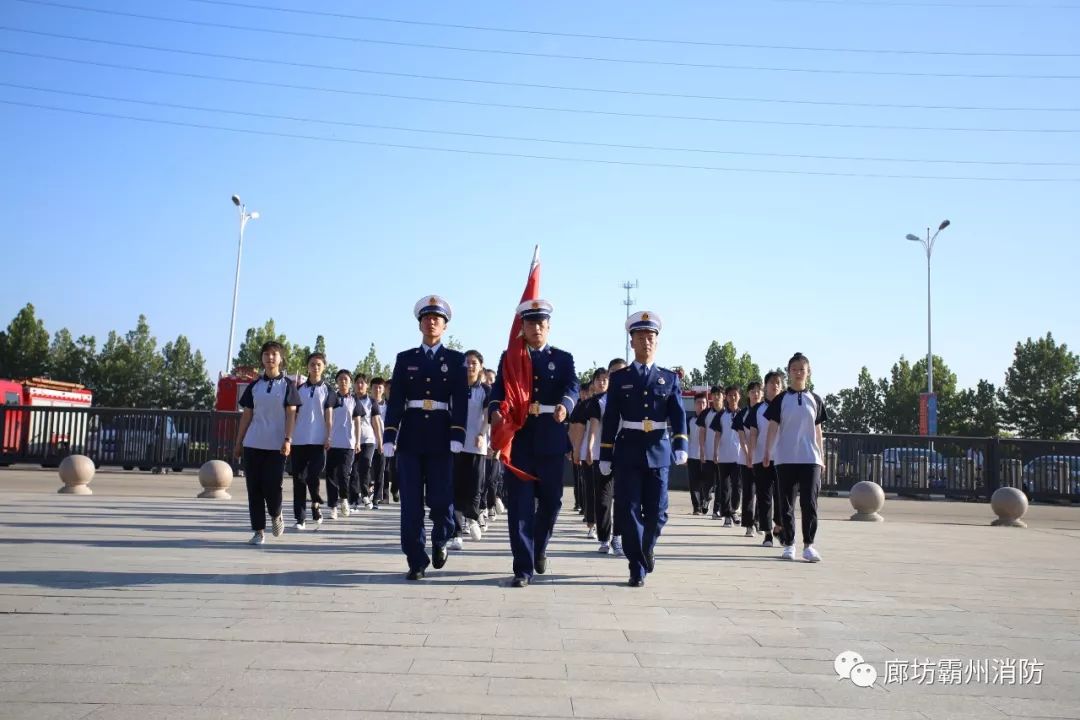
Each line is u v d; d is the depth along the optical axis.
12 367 68.12
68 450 27.20
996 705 4.73
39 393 33.28
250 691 4.51
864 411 71.38
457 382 8.41
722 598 7.53
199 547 9.83
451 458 8.48
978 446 25.61
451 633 5.86
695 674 5.06
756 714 4.39
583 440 13.02
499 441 7.96
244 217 42.38
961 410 61.78
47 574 7.73
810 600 7.57
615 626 6.23
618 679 4.90
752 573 9.20
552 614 6.59
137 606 6.49
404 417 8.39
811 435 10.58
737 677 5.03
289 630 5.84
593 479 12.90
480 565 9.09
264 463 10.24
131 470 29.36
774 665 5.32
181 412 27.27
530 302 8.28
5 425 27.22
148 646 5.35
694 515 18.20
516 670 5.01
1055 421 57.66
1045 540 13.95
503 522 15.05
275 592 7.16
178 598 6.81
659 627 6.25
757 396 13.67
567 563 9.57
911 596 7.97
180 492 19.28
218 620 6.09
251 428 10.27
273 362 10.31
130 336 72.19
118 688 4.51
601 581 8.28
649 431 8.16
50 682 4.59
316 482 12.76
